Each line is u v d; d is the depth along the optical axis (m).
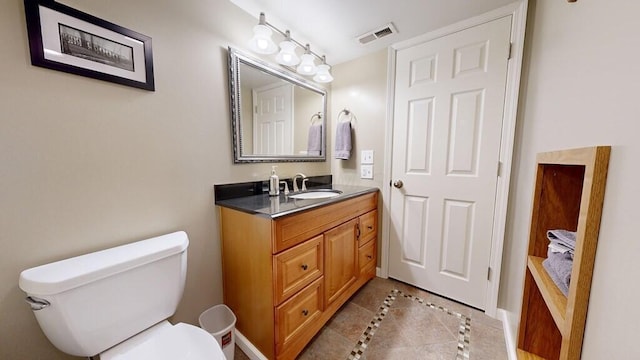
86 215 0.92
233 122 1.39
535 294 0.91
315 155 2.05
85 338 0.77
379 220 2.02
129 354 0.80
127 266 0.84
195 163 1.25
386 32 1.65
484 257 1.56
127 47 0.98
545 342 0.91
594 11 0.62
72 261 0.83
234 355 1.26
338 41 1.76
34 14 0.77
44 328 0.74
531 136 1.20
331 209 1.39
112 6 0.93
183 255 1.02
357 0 1.33
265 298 1.11
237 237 1.24
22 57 0.77
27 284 0.71
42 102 0.81
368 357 1.23
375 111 1.96
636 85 0.42
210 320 1.34
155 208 1.11
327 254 1.37
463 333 1.40
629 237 0.41
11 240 0.78
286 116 1.76
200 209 1.28
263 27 1.30
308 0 1.33
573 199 0.85
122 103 0.98
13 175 0.77
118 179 0.99
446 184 1.67
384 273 2.03
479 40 1.47
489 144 1.49
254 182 1.56
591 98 0.61
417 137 1.77
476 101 1.51
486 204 1.53
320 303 1.34
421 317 1.54
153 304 0.93
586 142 0.62
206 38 1.25
